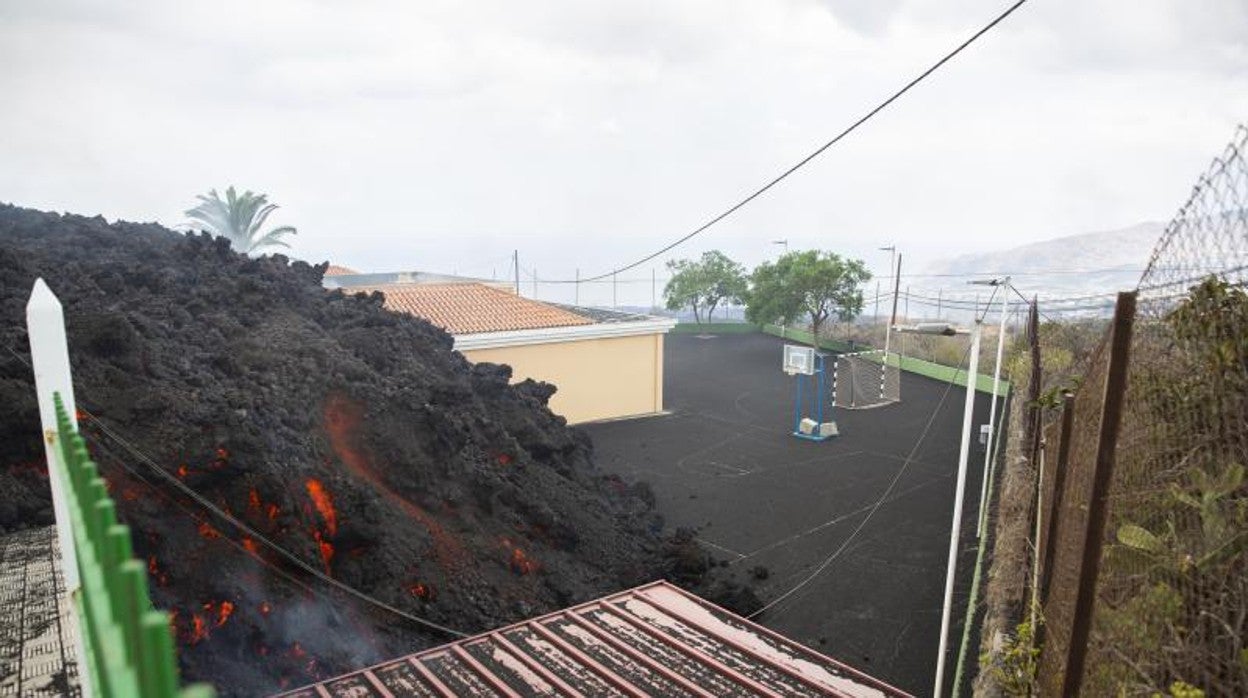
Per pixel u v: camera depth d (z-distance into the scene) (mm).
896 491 20312
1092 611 4758
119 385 10148
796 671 8016
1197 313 4453
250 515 9547
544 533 14055
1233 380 4207
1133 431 5199
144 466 9141
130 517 8562
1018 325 38875
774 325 53438
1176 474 4598
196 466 9422
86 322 10828
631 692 7586
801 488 20703
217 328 13406
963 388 34312
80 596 3973
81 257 14914
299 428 11430
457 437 13672
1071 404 6875
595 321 28766
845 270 42469
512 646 8508
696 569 14812
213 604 8688
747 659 8273
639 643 8602
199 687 1153
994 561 12430
